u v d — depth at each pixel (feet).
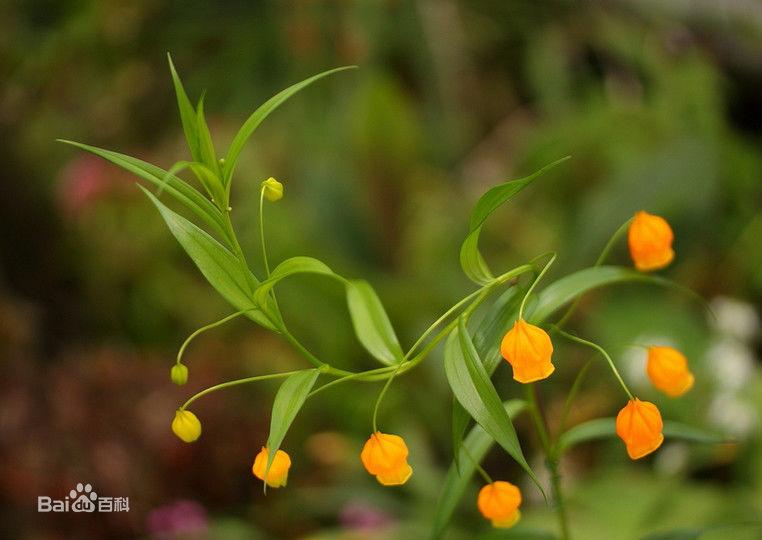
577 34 10.27
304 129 9.45
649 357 2.93
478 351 2.79
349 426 6.76
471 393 2.72
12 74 10.94
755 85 9.80
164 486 6.16
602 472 5.98
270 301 2.77
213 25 10.50
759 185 8.86
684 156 7.25
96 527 6.01
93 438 6.18
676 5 9.60
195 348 7.93
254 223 7.66
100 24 10.69
